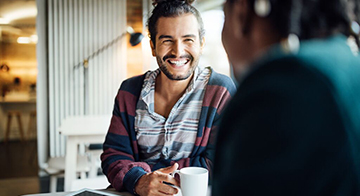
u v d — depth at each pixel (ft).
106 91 13.84
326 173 1.14
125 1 13.67
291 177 1.14
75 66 13.57
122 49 13.80
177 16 3.54
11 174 12.50
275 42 1.38
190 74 3.72
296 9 1.35
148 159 3.95
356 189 1.17
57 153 13.56
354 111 1.19
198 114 3.80
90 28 13.55
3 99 12.95
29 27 12.93
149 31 3.77
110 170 3.66
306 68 1.21
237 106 1.29
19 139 13.20
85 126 7.95
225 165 1.29
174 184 3.13
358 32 1.45
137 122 3.91
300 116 1.15
